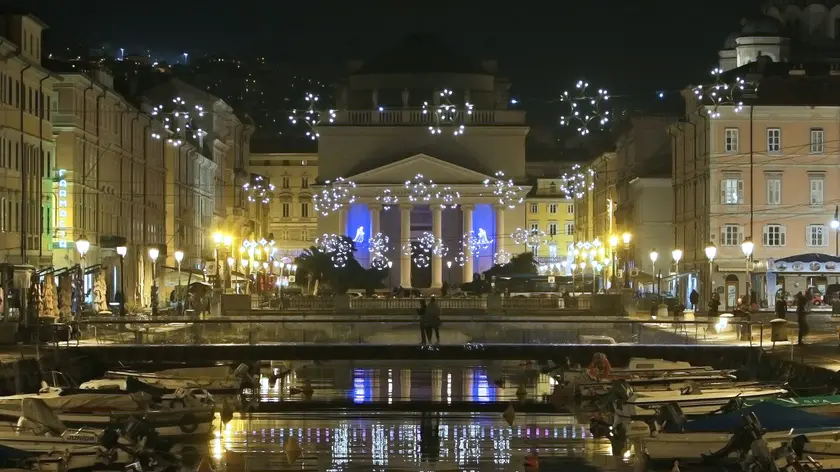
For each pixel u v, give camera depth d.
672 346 74.94
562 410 67.00
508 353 76.19
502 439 57.44
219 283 123.69
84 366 72.31
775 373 67.69
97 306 96.00
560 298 126.25
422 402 70.12
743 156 129.38
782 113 129.25
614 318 107.38
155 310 101.06
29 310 75.19
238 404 67.12
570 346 76.00
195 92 177.12
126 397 55.22
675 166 151.62
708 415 53.25
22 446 46.66
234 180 193.88
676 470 44.69
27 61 95.44
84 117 109.69
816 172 129.25
